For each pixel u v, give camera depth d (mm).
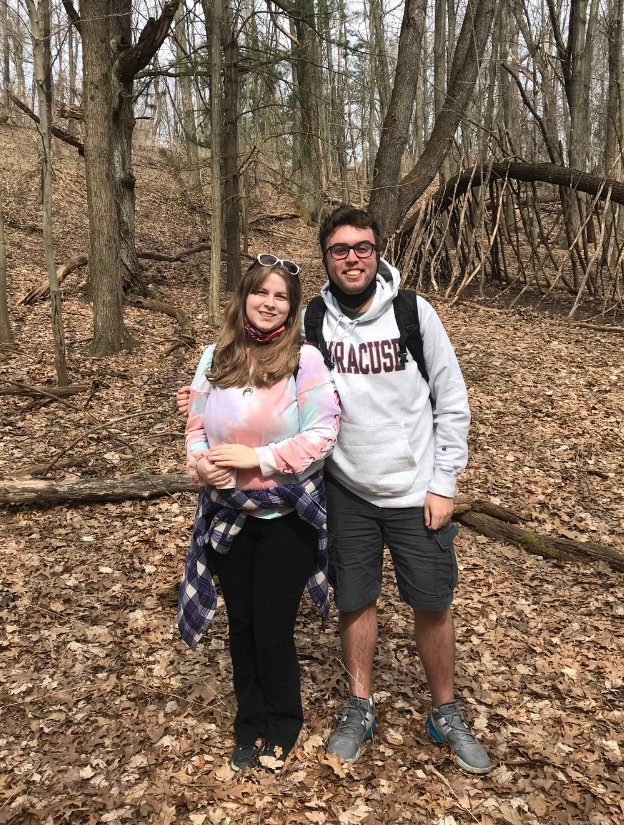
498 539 4258
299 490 2082
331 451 2262
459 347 9297
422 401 2254
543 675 2932
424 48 21859
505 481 5102
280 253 17766
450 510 2225
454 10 23234
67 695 2770
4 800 2225
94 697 2762
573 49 15344
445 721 2426
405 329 2189
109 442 5809
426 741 2508
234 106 11867
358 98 17594
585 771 2355
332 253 2148
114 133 11148
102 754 2439
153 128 27250
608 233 12172
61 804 2203
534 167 12133
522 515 4449
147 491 4707
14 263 12688
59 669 2955
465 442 2256
